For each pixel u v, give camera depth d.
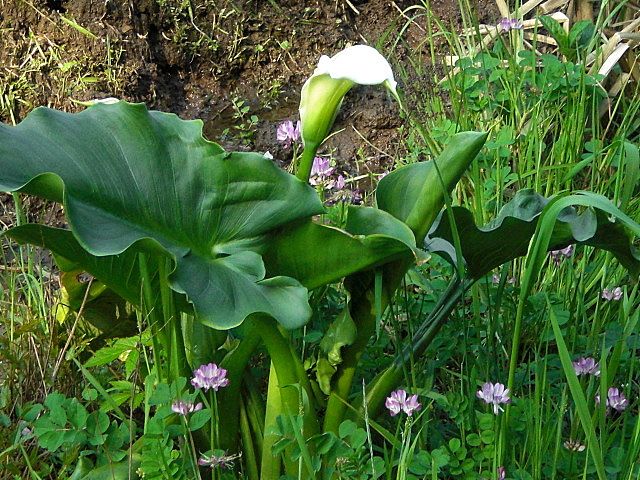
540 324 1.70
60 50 2.27
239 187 1.39
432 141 2.05
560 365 1.60
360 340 1.46
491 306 1.66
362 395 1.50
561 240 1.46
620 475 1.47
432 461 1.42
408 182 1.44
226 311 1.33
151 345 1.51
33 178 1.30
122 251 1.32
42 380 1.58
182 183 1.39
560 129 2.14
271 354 1.42
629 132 2.10
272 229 1.40
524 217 1.50
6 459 1.48
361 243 1.38
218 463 1.41
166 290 1.40
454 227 1.39
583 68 2.02
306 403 1.44
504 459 1.48
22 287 1.76
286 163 2.32
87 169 1.35
